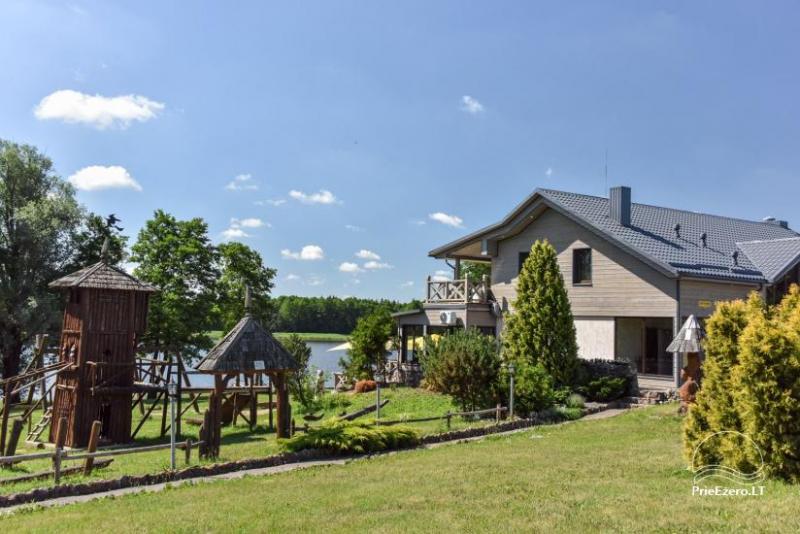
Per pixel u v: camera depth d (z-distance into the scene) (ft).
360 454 48.24
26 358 125.08
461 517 28.53
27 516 31.40
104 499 34.96
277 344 54.08
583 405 69.82
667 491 31.45
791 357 31.76
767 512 26.73
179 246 122.42
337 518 29.14
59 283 65.16
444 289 98.84
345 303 316.60
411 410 72.90
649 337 89.97
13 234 118.62
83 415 62.90
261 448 49.96
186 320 119.55
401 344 104.17
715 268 80.18
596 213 88.53
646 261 76.33
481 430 56.80
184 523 28.94
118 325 65.51
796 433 31.35
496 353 67.46
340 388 102.32
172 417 42.88
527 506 29.78
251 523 28.71
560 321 74.74
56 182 126.52
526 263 77.30
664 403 69.82
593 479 34.99
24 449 61.46
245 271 138.41
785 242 91.45
